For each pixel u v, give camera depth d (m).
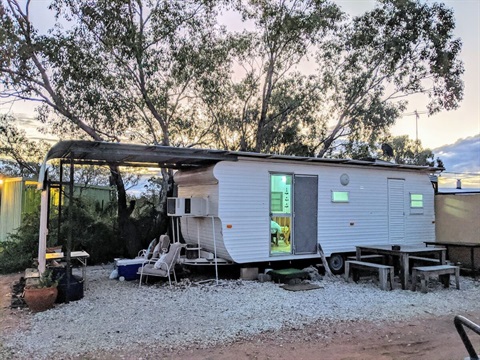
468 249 9.79
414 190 10.66
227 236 7.84
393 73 15.61
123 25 10.93
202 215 8.05
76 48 10.78
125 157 7.43
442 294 6.92
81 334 4.58
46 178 6.81
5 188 12.31
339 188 9.30
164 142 12.46
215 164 7.86
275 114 15.55
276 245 8.61
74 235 10.09
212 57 12.73
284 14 13.60
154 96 12.68
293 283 7.72
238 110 15.34
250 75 14.93
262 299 6.36
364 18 15.09
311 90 15.82
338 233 9.21
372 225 9.78
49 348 4.15
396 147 22.72
